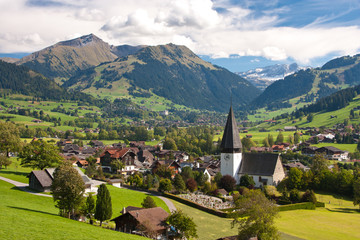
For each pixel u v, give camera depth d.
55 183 72.44
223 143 150.00
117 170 175.25
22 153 129.75
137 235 66.75
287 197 125.88
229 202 122.62
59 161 131.88
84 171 156.25
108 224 76.12
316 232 91.19
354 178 141.75
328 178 145.38
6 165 129.88
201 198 125.25
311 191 123.19
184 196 126.81
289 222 100.56
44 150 129.75
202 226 88.44
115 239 56.69
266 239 65.12
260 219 66.00
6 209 65.19
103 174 157.00
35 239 47.84
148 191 133.75
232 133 149.38
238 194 125.12
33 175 102.81
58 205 74.50
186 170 149.12
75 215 76.19
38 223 57.38
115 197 107.19
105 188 73.75
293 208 117.00
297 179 143.38
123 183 148.62
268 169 144.88
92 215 78.19
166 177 158.75
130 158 185.38
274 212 67.44
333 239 85.44
